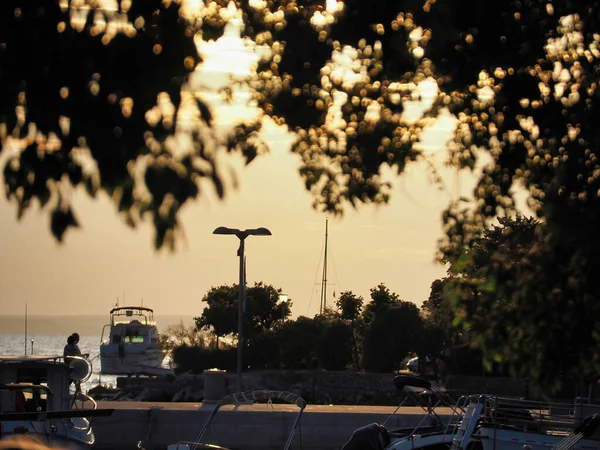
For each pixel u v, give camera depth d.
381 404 69.12
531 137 12.02
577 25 12.02
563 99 11.86
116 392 75.75
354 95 10.70
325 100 10.20
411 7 10.41
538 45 11.44
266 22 9.88
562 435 25.34
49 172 6.61
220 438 36.41
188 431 36.47
